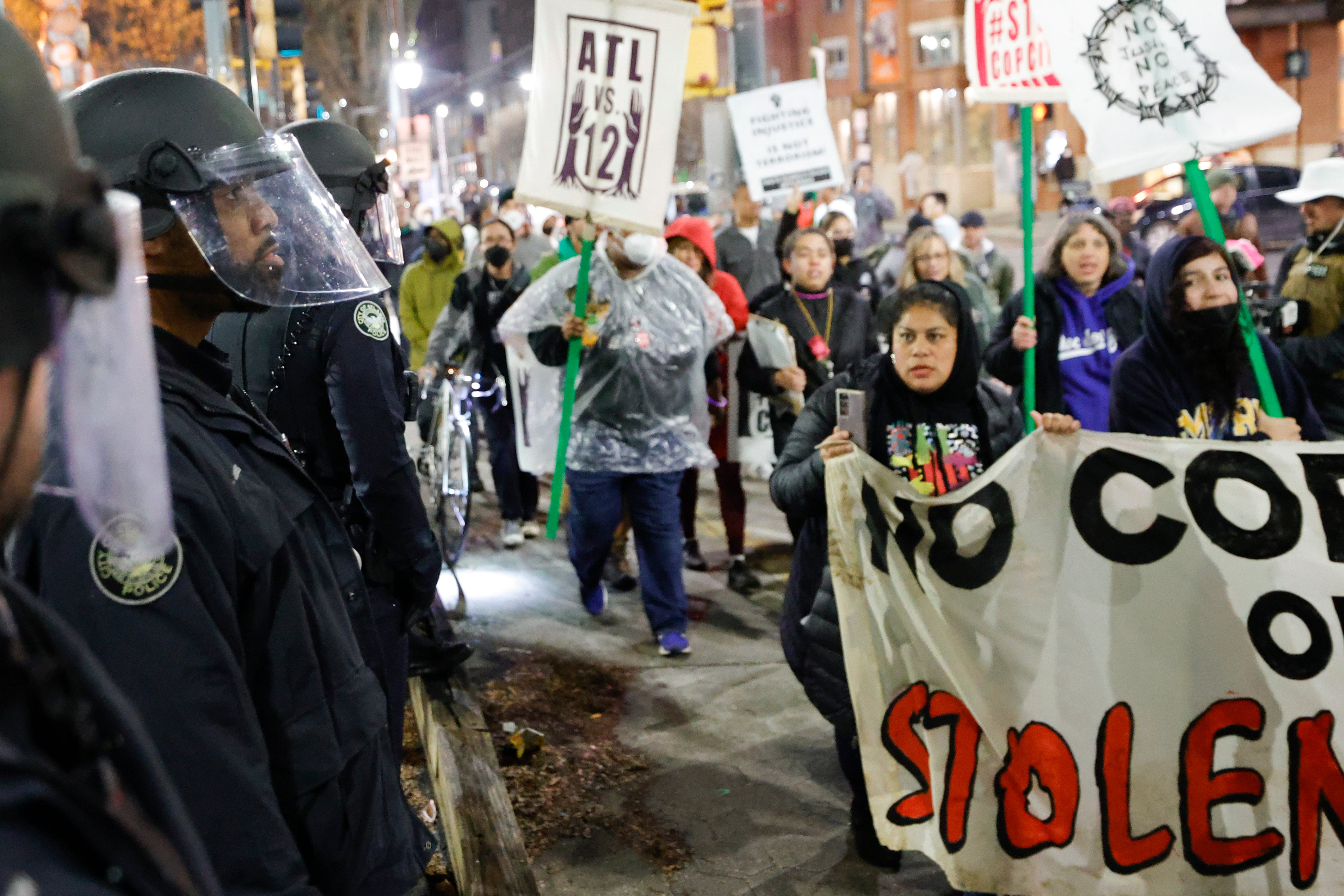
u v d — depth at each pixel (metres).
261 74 10.35
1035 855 2.87
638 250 5.10
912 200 34.19
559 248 7.55
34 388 0.72
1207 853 2.82
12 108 0.71
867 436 3.42
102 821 0.65
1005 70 4.34
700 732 4.50
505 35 36.78
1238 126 3.40
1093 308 5.12
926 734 2.96
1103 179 3.46
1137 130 3.44
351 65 23.12
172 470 1.51
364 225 3.21
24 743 0.67
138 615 1.39
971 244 10.46
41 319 0.70
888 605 3.01
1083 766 2.86
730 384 6.02
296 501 1.79
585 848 3.66
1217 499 2.87
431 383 6.67
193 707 1.42
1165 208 15.27
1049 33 3.49
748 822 3.82
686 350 5.24
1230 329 3.43
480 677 5.07
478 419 8.78
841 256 8.42
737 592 6.29
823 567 3.46
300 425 2.92
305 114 18.44
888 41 37.75
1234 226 8.16
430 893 3.36
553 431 5.61
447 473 6.48
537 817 3.85
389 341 2.96
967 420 3.40
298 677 1.67
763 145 8.40
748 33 12.90
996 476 2.96
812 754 4.30
